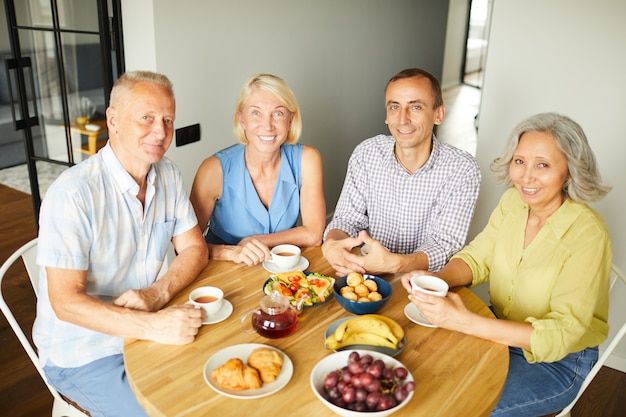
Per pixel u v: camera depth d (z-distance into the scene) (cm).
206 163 203
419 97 190
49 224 143
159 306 151
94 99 301
